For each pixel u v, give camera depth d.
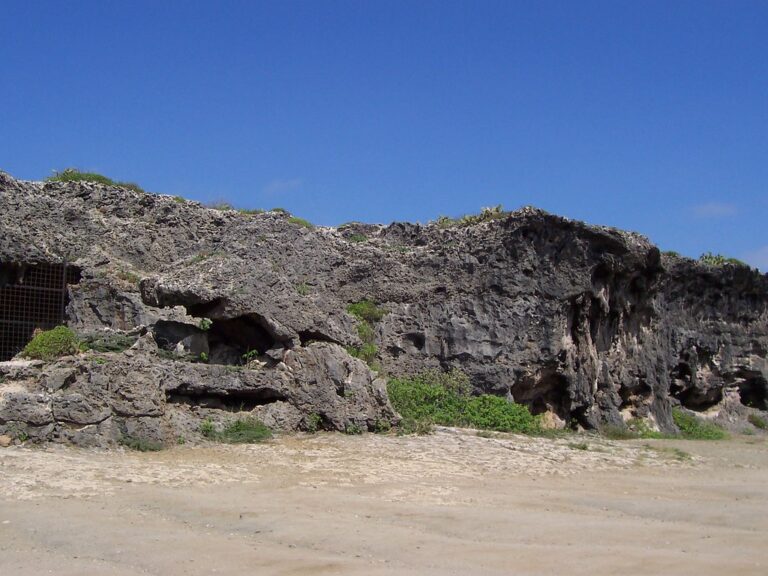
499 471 19.38
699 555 11.40
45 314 27.22
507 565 10.63
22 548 11.38
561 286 30.98
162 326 24.61
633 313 35.09
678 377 40.03
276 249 29.34
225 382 22.59
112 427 19.62
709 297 41.03
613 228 31.92
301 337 25.08
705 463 23.88
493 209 33.81
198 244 30.05
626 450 24.86
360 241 32.91
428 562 10.78
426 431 24.09
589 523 13.64
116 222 29.58
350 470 18.28
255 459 19.17
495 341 30.14
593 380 32.25
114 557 10.95
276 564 10.59
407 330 30.17
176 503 14.20
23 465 16.61
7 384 19.64
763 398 43.62
